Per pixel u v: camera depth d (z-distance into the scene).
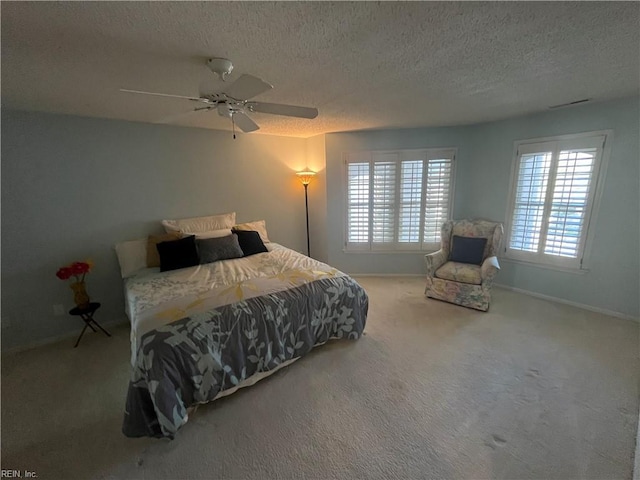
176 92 2.17
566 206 3.19
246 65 1.75
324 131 4.00
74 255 2.92
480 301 3.18
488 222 3.65
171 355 1.68
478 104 2.79
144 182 3.24
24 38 1.36
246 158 3.99
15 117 2.53
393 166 4.09
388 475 1.45
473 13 1.25
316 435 1.69
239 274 2.67
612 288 3.00
